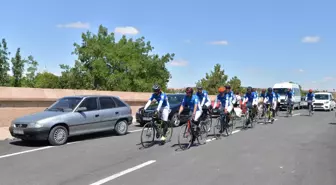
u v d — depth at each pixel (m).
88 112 10.76
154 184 5.83
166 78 42.88
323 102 29.34
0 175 6.43
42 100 14.66
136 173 6.59
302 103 32.41
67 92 16.64
